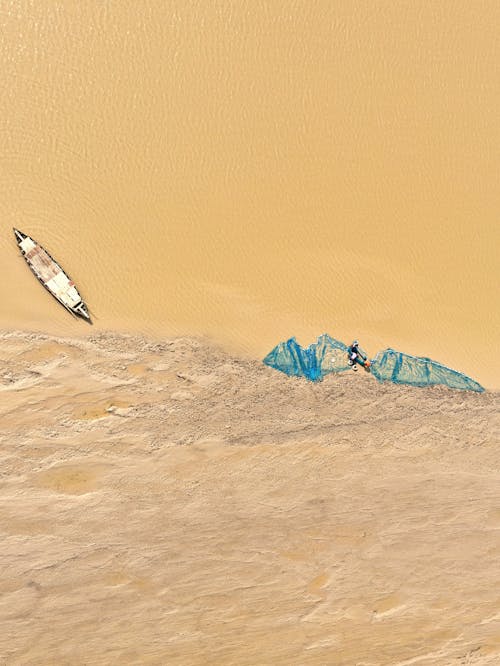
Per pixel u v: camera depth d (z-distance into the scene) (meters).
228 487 14.62
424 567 14.63
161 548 14.07
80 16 15.95
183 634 13.65
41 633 13.34
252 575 14.11
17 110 15.70
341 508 14.77
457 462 15.59
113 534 14.03
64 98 15.89
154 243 16.16
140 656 13.44
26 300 15.45
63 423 14.52
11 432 14.25
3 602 13.36
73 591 13.63
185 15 16.36
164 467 14.55
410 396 16.52
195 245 16.33
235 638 13.74
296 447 15.11
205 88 16.50
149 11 16.20
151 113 16.25
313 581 14.23
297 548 14.37
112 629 13.52
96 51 16.03
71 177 15.88
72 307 15.50
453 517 15.06
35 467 14.11
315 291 16.80
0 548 13.61
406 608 14.35
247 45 16.66
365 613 14.20
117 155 16.08
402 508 14.97
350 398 16.19
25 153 15.70
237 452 14.87
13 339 15.06
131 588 13.77
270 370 16.23
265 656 13.71
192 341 16.06
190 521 14.31
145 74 16.25
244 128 16.64
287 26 16.80
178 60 16.38
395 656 14.02
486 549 14.96
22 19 15.72
